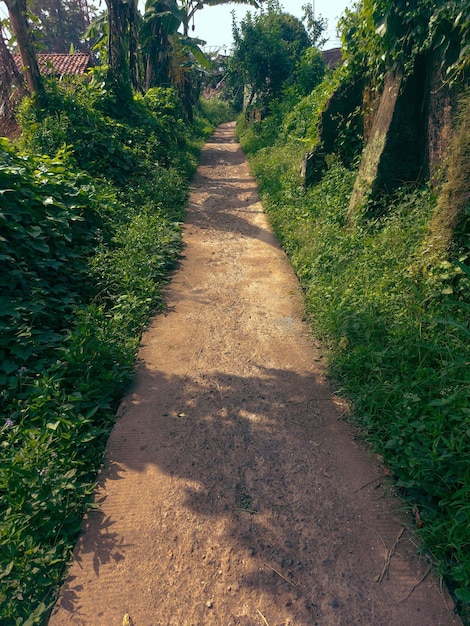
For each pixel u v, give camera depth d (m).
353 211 5.32
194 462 2.73
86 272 4.63
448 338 3.06
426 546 2.18
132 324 4.22
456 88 4.11
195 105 26.16
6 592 2.00
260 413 3.14
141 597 2.02
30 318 3.67
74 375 3.31
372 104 6.28
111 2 9.25
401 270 3.87
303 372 3.59
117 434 2.95
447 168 4.21
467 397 2.62
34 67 7.68
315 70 13.86
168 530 2.32
